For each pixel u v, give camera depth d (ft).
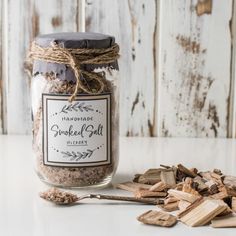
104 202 2.46
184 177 2.63
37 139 2.56
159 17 3.20
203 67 3.24
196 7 3.19
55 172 2.53
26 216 2.33
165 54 3.23
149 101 3.28
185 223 2.28
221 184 2.50
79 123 2.49
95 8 3.20
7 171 2.78
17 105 3.30
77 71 2.43
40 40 2.49
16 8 3.22
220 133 3.31
